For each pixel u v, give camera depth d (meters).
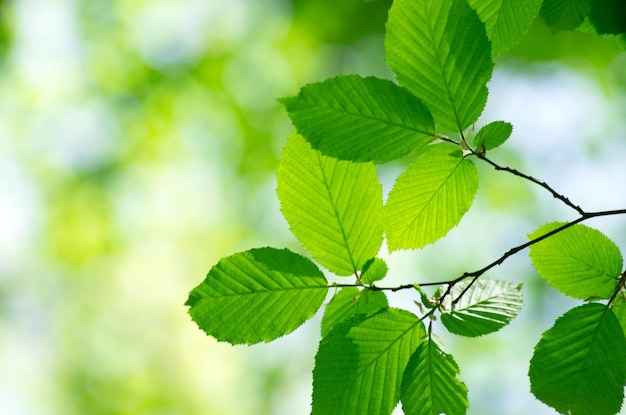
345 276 1.58
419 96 1.41
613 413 1.46
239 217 9.27
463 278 1.53
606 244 1.59
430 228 1.61
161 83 9.26
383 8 7.92
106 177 9.61
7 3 9.16
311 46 8.64
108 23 9.38
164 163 9.50
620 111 7.94
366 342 1.51
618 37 1.59
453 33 1.38
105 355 9.14
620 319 1.56
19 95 9.73
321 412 1.50
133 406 8.92
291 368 8.40
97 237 9.56
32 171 9.80
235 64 9.06
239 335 1.53
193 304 1.52
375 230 1.57
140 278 9.37
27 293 9.49
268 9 8.75
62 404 9.12
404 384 1.49
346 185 1.55
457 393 1.49
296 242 8.88
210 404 8.66
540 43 7.52
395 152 1.45
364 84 1.39
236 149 9.22
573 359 1.49
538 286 7.21
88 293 9.40
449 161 1.53
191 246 9.45
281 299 1.54
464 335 1.50
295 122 1.41
